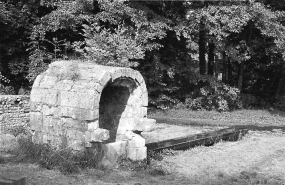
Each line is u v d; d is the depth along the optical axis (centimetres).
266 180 848
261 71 2766
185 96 2483
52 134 930
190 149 1203
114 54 1309
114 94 1019
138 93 994
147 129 985
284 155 1152
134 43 1753
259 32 2492
